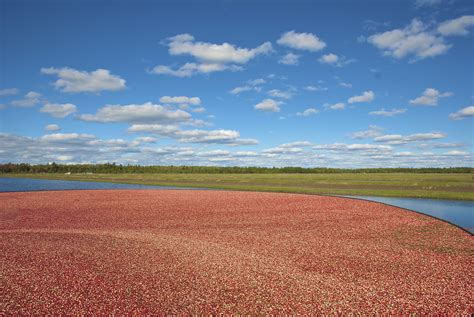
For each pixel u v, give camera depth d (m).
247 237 13.96
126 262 9.85
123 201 27.73
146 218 19.41
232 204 25.53
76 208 23.66
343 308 6.97
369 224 17.11
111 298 7.31
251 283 8.28
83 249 11.34
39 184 56.19
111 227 16.55
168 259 10.20
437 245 12.64
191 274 8.88
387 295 7.66
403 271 9.43
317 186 44.28
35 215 20.56
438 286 8.26
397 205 24.91
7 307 6.83
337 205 24.58
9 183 59.69
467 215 20.03
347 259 10.60
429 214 20.58
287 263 10.05
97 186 50.22
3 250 11.17
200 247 11.78
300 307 7.00
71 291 7.66
